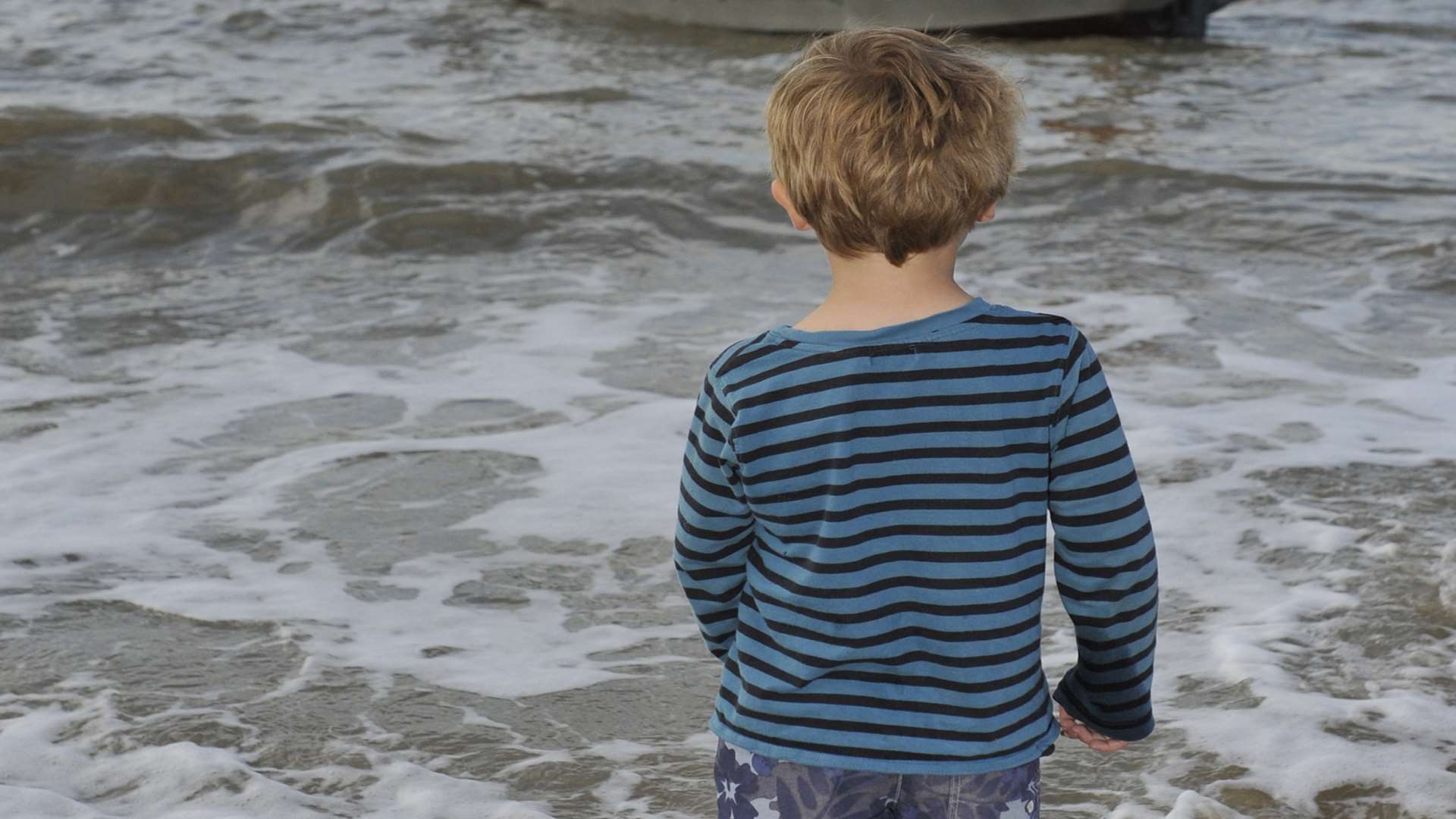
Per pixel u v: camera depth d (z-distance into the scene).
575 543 4.05
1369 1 17.58
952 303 1.56
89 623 3.47
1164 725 2.93
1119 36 14.94
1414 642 3.28
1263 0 17.70
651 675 3.27
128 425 5.02
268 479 4.52
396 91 11.48
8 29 13.34
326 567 3.88
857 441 1.50
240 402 5.29
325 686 3.17
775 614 1.57
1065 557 1.60
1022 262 7.23
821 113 1.53
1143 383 5.41
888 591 1.51
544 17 15.48
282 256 7.45
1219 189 8.28
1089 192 8.34
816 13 14.88
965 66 1.57
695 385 5.50
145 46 12.98
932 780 1.55
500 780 2.78
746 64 13.41
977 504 1.50
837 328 1.55
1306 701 2.99
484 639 3.46
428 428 5.01
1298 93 11.83
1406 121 10.52
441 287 6.92
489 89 11.63
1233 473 4.41
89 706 3.04
